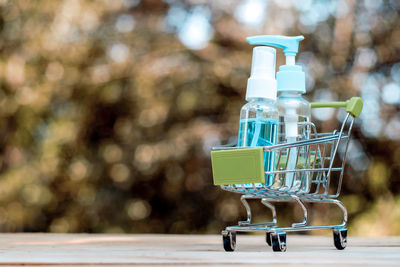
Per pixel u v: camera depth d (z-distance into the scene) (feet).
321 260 3.22
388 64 14.92
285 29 15.17
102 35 15.70
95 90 15.38
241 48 15.60
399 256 3.48
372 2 14.97
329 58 14.90
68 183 15.20
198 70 15.31
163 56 15.72
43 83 15.25
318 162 4.22
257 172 3.62
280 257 3.40
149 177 15.17
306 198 4.06
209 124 15.06
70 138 15.10
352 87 14.46
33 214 15.07
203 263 3.09
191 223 15.23
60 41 15.33
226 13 15.94
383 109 14.57
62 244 4.83
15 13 15.47
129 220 15.33
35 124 15.35
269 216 14.55
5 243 4.94
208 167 15.03
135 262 3.12
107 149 15.37
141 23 16.34
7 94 15.19
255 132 3.90
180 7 16.34
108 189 15.37
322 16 15.14
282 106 4.07
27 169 15.12
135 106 15.38
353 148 14.20
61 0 15.38
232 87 15.12
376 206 13.99
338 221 13.93
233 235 3.99
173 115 15.15
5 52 15.34
